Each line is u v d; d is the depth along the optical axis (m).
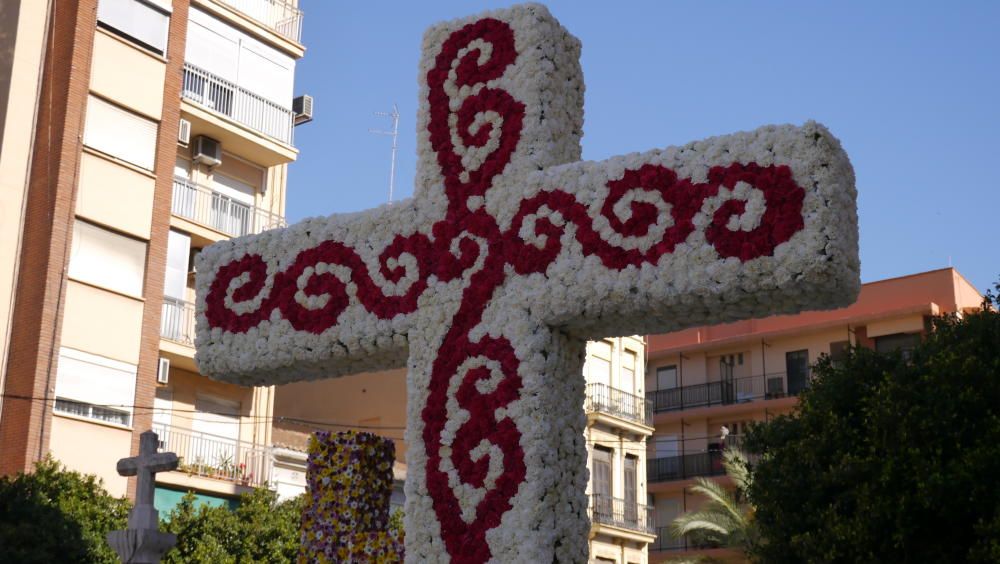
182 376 27.31
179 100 27.28
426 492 8.05
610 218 7.83
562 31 8.92
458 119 8.83
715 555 40.31
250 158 29.95
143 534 7.57
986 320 19.75
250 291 9.39
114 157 25.66
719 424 44.12
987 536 16.39
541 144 8.48
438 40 9.12
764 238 7.23
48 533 19.56
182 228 27.41
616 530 35.72
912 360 19.97
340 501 9.20
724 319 7.79
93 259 24.94
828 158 7.23
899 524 17.52
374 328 8.70
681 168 7.66
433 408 8.20
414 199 8.88
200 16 28.70
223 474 27.20
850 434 19.28
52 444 23.47
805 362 43.22
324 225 9.26
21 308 24.00
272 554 23.72
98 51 25.69
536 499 7.69
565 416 8.09
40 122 25.00
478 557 7.73
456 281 8.41
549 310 7.96
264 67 30.36
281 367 9.25
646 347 42.09
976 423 17.92
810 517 18.94
